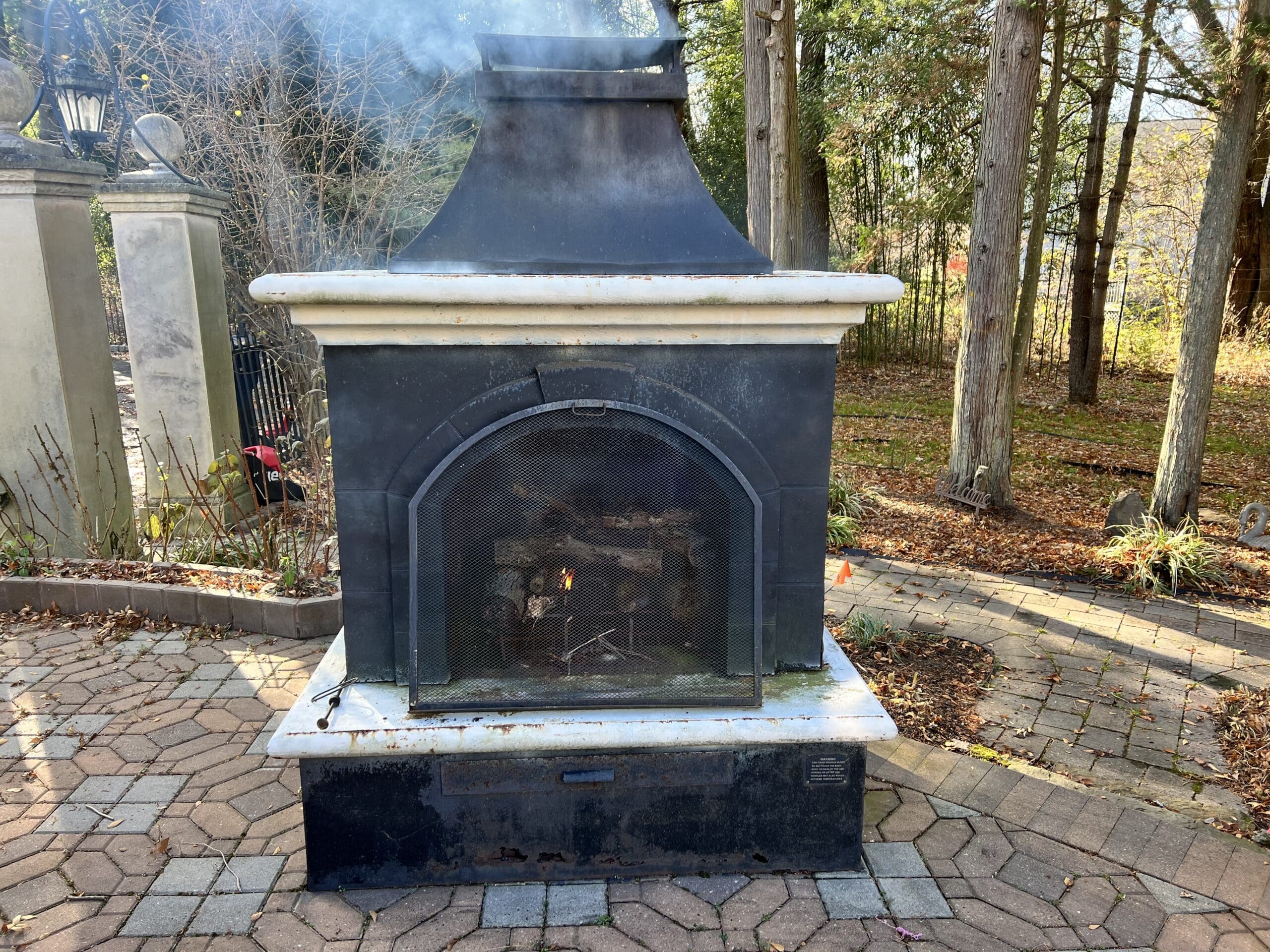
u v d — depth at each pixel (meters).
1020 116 6.04
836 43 11.66
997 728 3.21
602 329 2.11
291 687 3.30
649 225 2.21
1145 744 3.11
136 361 5.52
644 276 2.03
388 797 2.13
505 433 2.11
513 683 2.20
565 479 2.15
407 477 2.16
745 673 2.25
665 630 2.24
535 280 1.97
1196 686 3.62
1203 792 2.79
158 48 7.37
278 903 2.12
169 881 2.19
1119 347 14.52
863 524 6.20
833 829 2.25
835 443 9.20
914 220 9.54
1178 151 14.20
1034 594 4.82
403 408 2.14
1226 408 10.72
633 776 2.17
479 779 2.13
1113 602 4.72
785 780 2.21
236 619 3.85
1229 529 6.13
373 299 1.96
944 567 5.32
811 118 11.77
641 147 2.23
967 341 6.48
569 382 2.14
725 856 2.25
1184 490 5.91
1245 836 2.52
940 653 3.93
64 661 3.52
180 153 5.62
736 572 2.19
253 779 2.66
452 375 2.13
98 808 2.50
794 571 2.32
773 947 1.99
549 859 2.21
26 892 2.14
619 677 2.22
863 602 4.62
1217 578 5.00
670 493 2.17
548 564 2.19
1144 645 4.09
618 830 2.21
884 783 2.70
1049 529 6.14
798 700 2.22
